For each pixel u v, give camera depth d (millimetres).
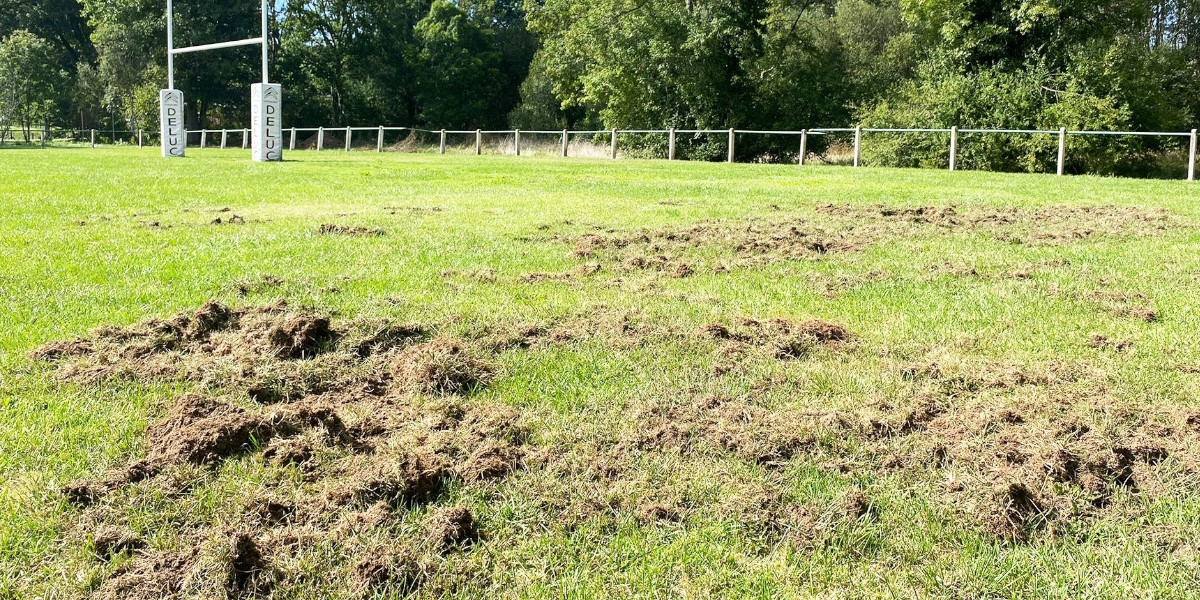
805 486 2703
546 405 3363
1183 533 2430
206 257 6227
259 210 9531
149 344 3875
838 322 4711
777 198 11688
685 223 8656
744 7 32656
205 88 51219
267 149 23141
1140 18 30141
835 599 2131
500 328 4363
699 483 2697
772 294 5418
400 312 4680
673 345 4137
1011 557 2318
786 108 34531
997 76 27484
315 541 2338
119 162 20719
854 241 7648
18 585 2127
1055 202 11406
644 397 3447
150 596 2096
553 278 5801
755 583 2197
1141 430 3119
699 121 33469
